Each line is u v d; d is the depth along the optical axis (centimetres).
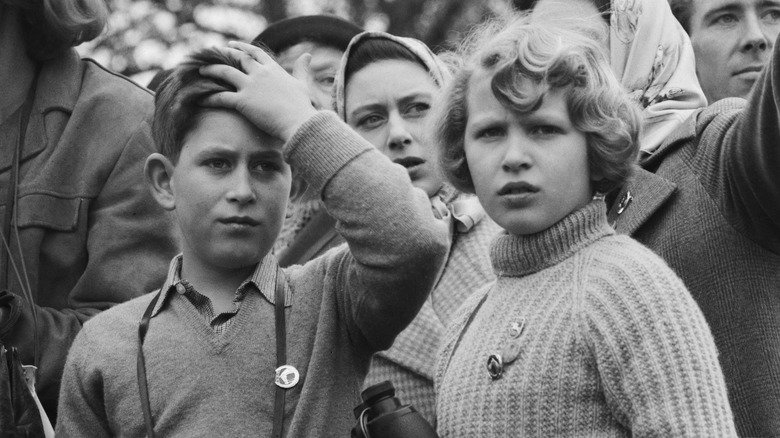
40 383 445
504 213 352
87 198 473
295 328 368
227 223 363
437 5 1126
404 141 488
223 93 367
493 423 337
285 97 367
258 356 362
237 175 365
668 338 317
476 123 357
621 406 319
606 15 490
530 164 349
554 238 350
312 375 360
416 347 433
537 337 337
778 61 340
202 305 370
